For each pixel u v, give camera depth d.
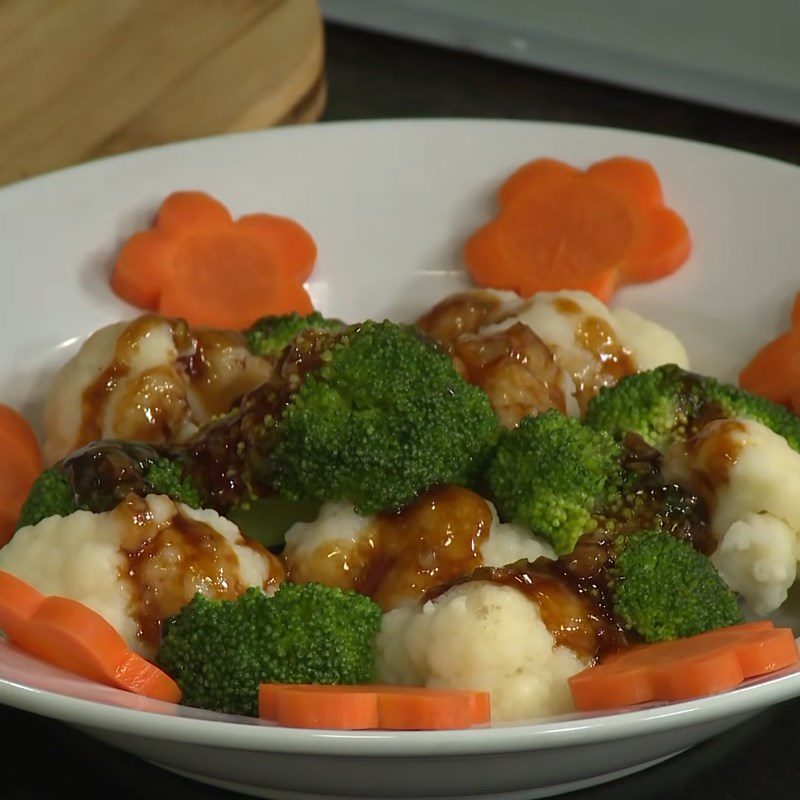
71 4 0.85
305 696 0.62
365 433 0.66
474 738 0.60
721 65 0.89
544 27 0.91
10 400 0.74
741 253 0.76
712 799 0.66
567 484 0.67
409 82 0.91
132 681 0.63
